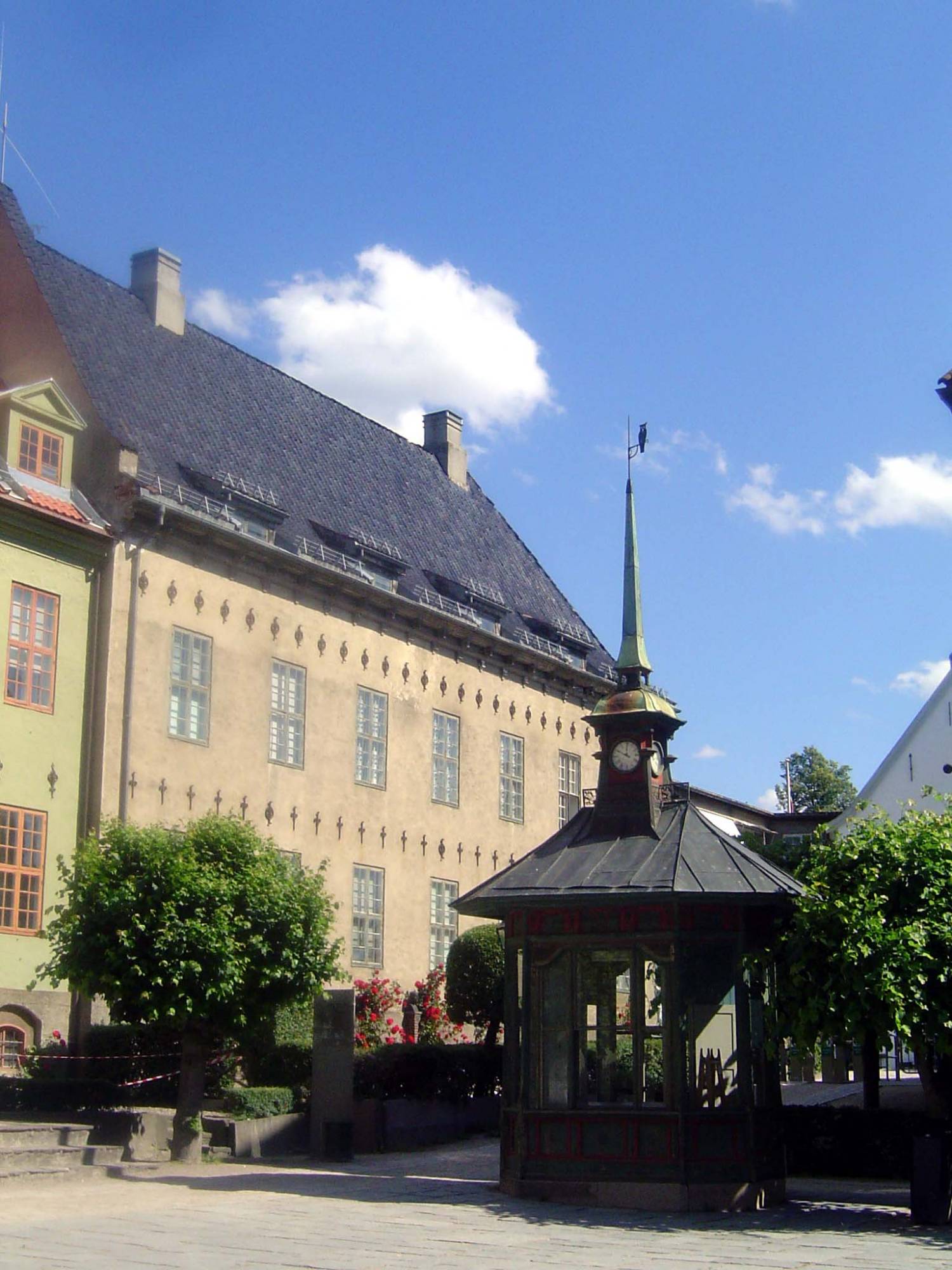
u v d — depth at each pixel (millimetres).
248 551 31641
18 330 31203
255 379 38062
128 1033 26094
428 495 43281
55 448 28844
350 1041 24172
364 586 34844
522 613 42938
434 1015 33812
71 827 27438
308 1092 25703
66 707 27688
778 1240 15883
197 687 30406
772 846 30047
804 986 18078
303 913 23047
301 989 23016
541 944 19641
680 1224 17062
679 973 18750
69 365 30359
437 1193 19391
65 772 27469
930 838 18641
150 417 32125
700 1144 18438
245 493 32281
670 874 19047
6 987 25797
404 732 36562
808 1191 20438
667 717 20953
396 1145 26062
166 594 29891
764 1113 19047
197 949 21609
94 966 21797
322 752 33625
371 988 31500
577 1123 18859
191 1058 22391
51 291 31953
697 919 18984
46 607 27578
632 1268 13664
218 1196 18562
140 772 28688
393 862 35531
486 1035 32500
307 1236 15383
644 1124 18547
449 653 38812
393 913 35344
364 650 35469
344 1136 23719
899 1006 17281
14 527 27000
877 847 18656
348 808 34219
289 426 38156
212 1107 25000
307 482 36781
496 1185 20484
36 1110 23469
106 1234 15195
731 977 19031
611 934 19203
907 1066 24906
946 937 17656
